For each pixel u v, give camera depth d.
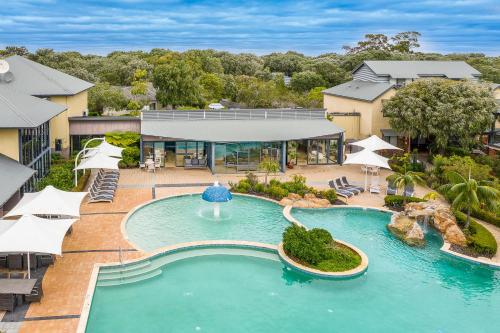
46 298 22.69
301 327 21.70
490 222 35.59
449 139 54.03
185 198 40.22
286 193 39.56
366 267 27.45
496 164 47.78
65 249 28.28
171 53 120.81
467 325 22.34
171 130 49.94
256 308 23.19
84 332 20.02
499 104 58.69
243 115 54.19
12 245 21.88
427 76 67.56
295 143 52.38
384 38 147.75
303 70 112.25
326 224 34.94
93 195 38.19
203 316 22.33
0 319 20.80
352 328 21.75
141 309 22.72
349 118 62.94
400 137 60.88
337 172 50.12
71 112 55.84
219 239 31.08
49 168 46.62
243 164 50.12
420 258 29.53
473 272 27.89
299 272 26.84
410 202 37.75
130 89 90.00
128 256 27.58
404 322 22.41
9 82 52.41
